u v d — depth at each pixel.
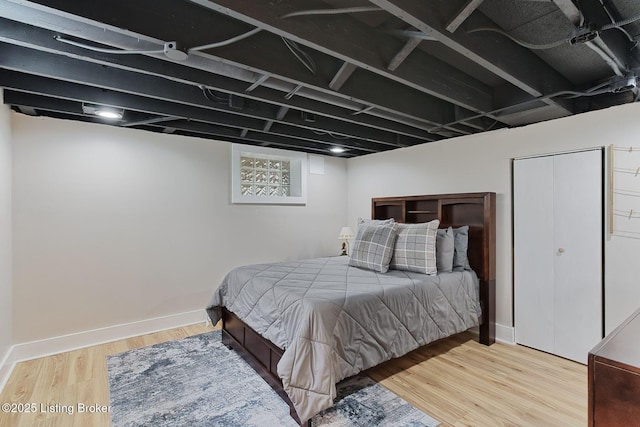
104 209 3.18
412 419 1.92
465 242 3.17
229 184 3.98
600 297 2.51
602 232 2.50
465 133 3.50
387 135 3.83
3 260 2.51
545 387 2.28
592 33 1.51
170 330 3.49
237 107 2.62
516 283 3.02
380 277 2.73
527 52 2.02
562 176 2.71
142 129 3.39
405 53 1.78
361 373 2.50
